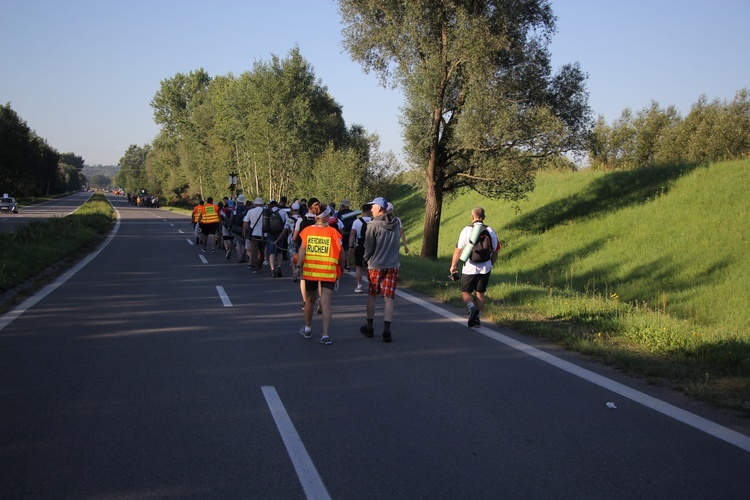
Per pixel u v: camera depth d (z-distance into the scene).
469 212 32.72
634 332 7.65
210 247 22.41
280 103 45.25
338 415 4.83
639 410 5.02
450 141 20.30
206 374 5.96
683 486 3.62
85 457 3.96
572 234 22.91
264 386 5.59
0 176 89.88
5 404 5.00
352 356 6.79
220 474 3.73
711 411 5.01
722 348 6.67
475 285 8.50
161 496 3.45
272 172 46.72
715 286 15.41
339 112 53.03
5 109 90.88
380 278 7.65
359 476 3.73
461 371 6.20
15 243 15.32
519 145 19.67
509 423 4.69
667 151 32.75
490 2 18.64
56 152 137.38
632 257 19.05
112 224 39.22
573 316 8.81
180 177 82.00
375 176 36.81
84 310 9.42
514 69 19.16
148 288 11.94
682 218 20.30
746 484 3.66
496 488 3.58
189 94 91.12
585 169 31.62
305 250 7.43
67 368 6.11
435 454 4.08
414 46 19.17
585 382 5.82
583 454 4.10
